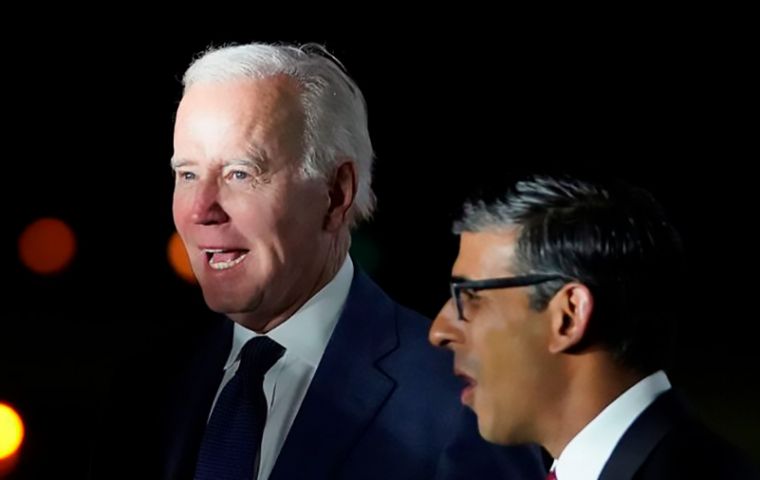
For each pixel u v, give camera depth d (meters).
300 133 3.07
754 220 14.14
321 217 3.13
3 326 11.62
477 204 2.47
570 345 2.40
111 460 3.27
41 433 6.68
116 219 13.96
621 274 2.38
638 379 2.41
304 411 3.08
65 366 9.88
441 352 3.14
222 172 3.05
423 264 13.71
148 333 11.43
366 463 3.03
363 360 3.14
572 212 2.40
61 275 13.58
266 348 3.16
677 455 2.33
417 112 14.12
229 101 3.05
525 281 2.41
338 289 3.20
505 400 2.46
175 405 3.23
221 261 3.09
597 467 2.39
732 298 13.09
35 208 13.95
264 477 3.06
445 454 3.01
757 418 9.03
